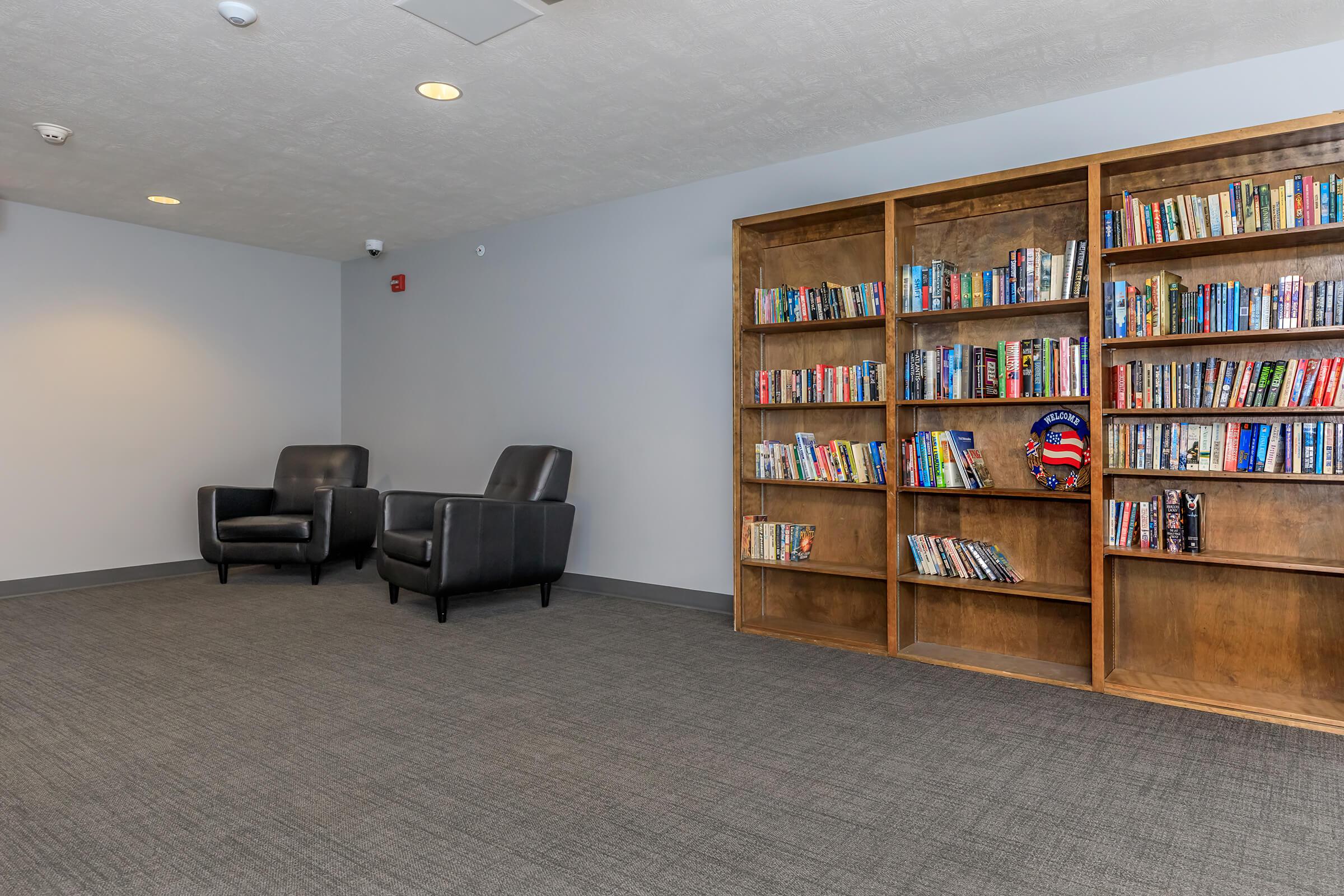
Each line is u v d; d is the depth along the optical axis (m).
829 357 4.06
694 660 3.52
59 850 1.92
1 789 2.24
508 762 2.44
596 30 2.87
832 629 3.97
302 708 2.90
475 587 4.25
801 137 3.94
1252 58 3.09
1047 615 3.47
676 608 4.64
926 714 2.86
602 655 3.60
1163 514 3.04
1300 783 2.29
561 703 2.96
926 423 3.78
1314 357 2.90
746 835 2.00
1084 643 3.38
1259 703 2.86
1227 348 3.06
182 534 5.77
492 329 5.71
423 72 3.19
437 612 4.24
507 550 4.35
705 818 2.09
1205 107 3.18
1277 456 2.83
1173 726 2.74
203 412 5.89
